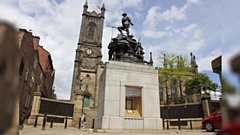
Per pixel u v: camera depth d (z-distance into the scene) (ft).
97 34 212.02
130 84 34.01
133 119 31.68
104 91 32.55
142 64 38.29
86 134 26.91
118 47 40.42
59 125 71.87
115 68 34.24
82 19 216.13
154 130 31.27
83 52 197.26
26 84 73.00
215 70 11.33
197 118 63.16
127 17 44.06
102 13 225.15
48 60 130.82
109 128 29.78
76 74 178.29
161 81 107.76
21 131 29.25
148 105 33.60
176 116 69.67
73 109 78.89
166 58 111.65
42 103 70.85
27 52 67.87
